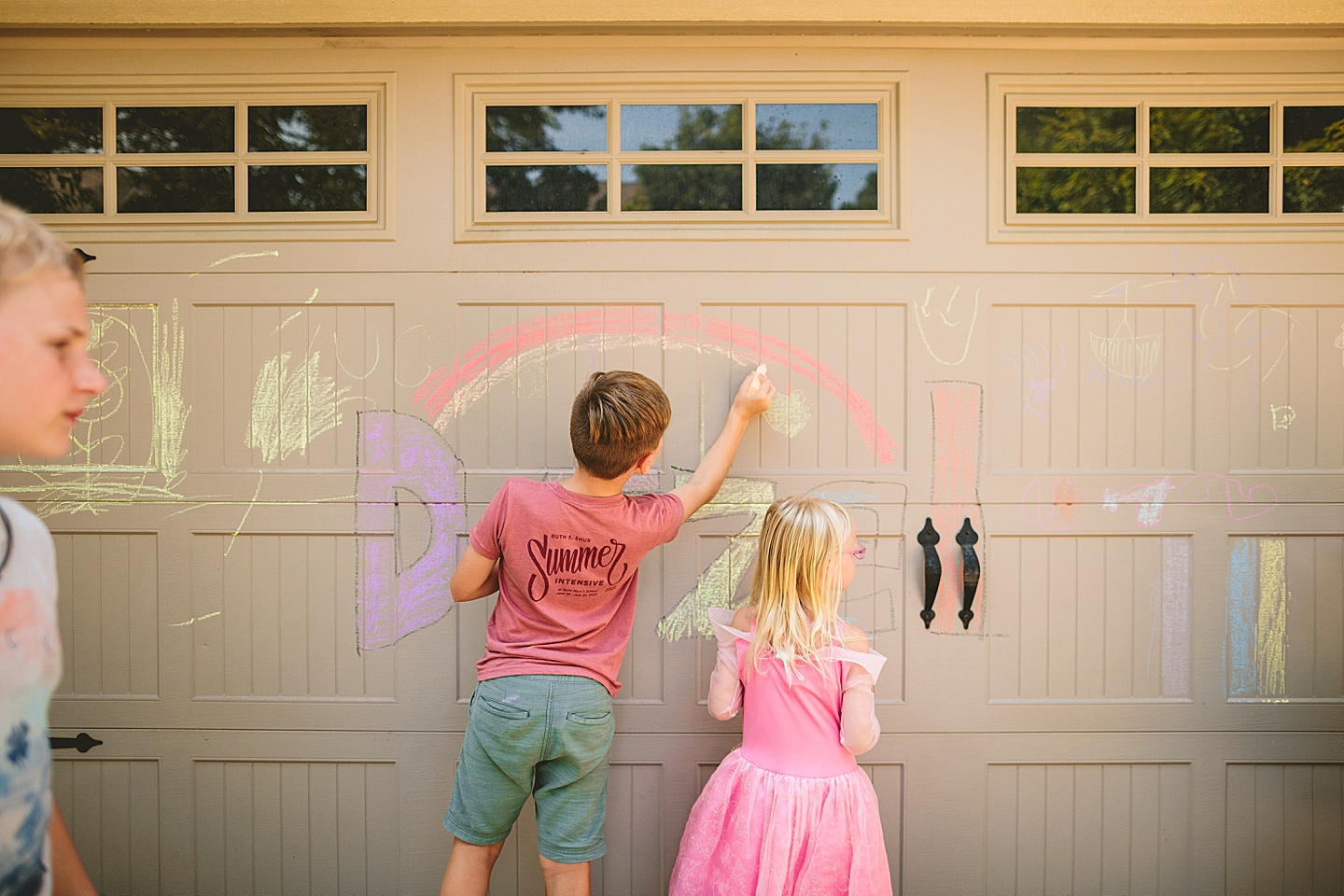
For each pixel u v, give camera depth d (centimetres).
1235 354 208
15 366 84
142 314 210
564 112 211
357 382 210
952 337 209
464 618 210
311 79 208
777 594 171
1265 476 208
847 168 211
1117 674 209
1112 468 209
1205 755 208
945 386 209
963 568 205
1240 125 208
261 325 211
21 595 88
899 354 210
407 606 210
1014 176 208
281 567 210
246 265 210
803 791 162
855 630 176
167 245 209
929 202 209
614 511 170
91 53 208
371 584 210
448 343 210
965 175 209
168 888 210
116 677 210
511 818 177
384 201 209
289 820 211
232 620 211
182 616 210
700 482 188
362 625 210
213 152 211
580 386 210
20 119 210
